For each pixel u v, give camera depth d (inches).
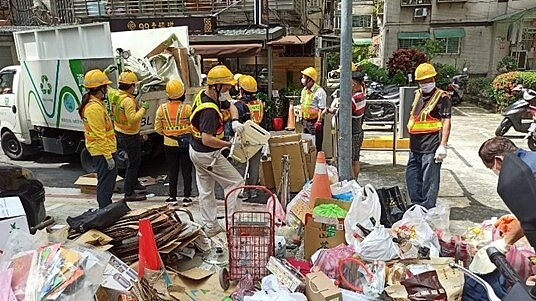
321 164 158.1
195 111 161.9
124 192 230.5
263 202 211.3
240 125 183.9
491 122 449.7
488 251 79.9
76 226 135.0
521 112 331.3
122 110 212.1
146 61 292.2
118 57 261.9
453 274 109.9
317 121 270.8
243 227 133.8
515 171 60.3
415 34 783.1
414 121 181.0
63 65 272.1
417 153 181.9
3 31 540.1
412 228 134.9
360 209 132.6
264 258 129.8
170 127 208.2
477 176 251.4
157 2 527.8
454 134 383.2
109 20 513.0
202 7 521.0
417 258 121.0
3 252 88.7
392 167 278.1
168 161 214.1
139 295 101.3
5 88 320.5
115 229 135.6
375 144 332.5
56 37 275.7
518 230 103.2
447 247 131.5
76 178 281.6
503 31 723.4
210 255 151.6
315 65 516.1
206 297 124.3
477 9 737.6
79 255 85.1
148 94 267.9
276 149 218.5
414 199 186.9
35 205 171.9
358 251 120.7
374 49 1304.1
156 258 123.9
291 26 609.6
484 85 593.9
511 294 66.2
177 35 331.0
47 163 326.6
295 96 415.8
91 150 183.0
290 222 164.7
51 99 287.9
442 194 219.3
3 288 76.3
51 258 83.1
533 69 708.0
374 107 383.6
